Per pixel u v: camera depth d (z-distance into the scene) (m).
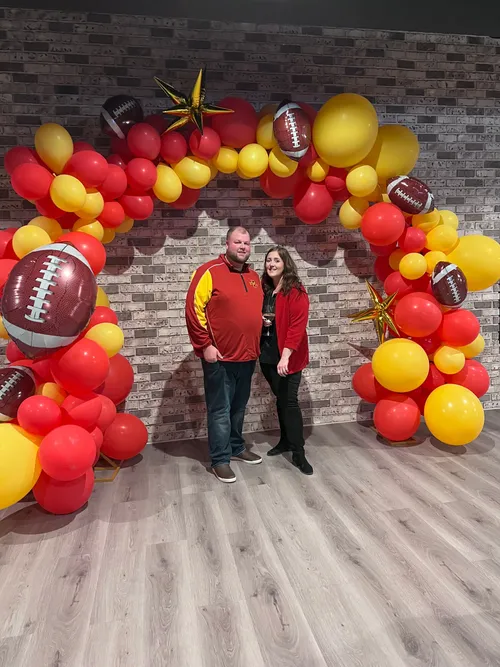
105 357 2.39
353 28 3.54
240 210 3.52
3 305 2.24
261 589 1.96
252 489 2.80
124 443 2.99
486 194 3.94
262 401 3.70
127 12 3.16
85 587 2.00
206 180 3.06
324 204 3.24
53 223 2.75
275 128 2.93
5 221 3.21
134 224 3.37
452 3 3.10
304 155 3.02
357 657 1.62
